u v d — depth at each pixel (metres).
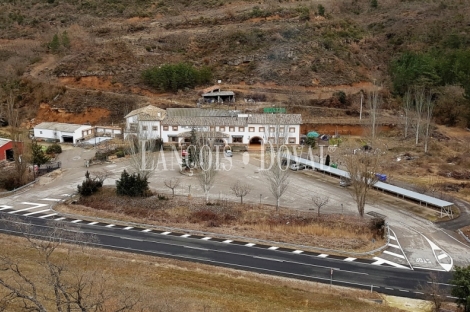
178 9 154.75
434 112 93.62
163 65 109.06
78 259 38.19
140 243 43.34
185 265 38.03
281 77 107.94
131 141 63.97
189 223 48.25
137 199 53.28
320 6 138.88
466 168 67.88
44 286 32.28
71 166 70.19
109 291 31.83
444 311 31.78
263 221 48.00
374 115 76.81
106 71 108.44
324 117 94.12
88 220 49.34
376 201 55.19
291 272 37.78
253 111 92.81
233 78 109.19
